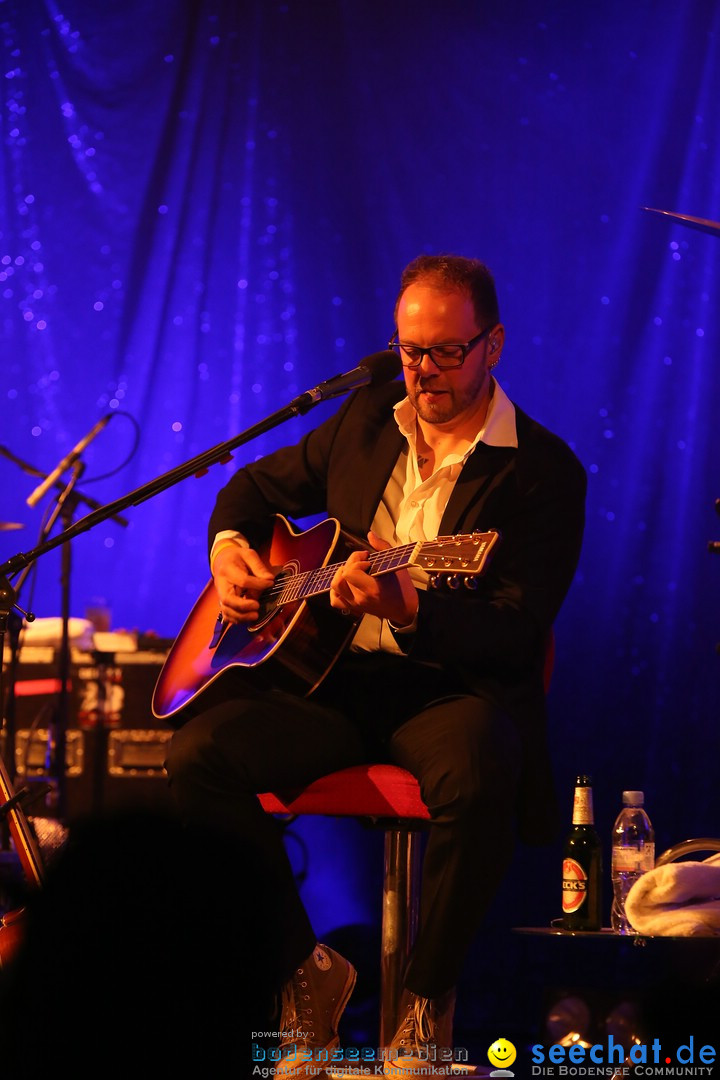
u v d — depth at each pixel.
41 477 11.16
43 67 14.26
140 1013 2.43
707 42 13.09
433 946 5.25
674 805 11.95
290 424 13.81
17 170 14.26
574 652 12.51
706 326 12.88
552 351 13.27
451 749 5.35
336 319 13.88
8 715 10.08
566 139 13.47
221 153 14.13
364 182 13.88
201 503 13.92
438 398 6.05
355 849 12.25
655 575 12.61
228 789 5.62
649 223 13.16
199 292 14.09
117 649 11.22
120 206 14.20
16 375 14.19
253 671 6.19
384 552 5.64
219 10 14.12
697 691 12.16
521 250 13.48
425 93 13.81
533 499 6.01
